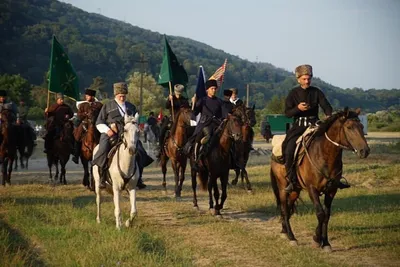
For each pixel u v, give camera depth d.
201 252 9.16
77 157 17.59
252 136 16.22
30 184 18.58
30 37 167.38
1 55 150.12
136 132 9.97
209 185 12.70
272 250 9.19
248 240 9.95
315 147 9.04
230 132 11.93
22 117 21.94
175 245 9.52
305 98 9.86
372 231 10.35
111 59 175.62
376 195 14.88
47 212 12.27
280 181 10.03
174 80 18.58
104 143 10.84
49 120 19.27
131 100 81.31
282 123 54.31
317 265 8.13
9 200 14.10
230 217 12.38
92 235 9.84
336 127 8.75
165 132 16.27
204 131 12.51
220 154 12.13
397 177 17.91
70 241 9.34
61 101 19.36
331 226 10.73
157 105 82.12
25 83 71.94
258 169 22.33
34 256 8.78
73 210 12.40
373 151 29.23
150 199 15.12
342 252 8.99
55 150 18.89
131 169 10.30
